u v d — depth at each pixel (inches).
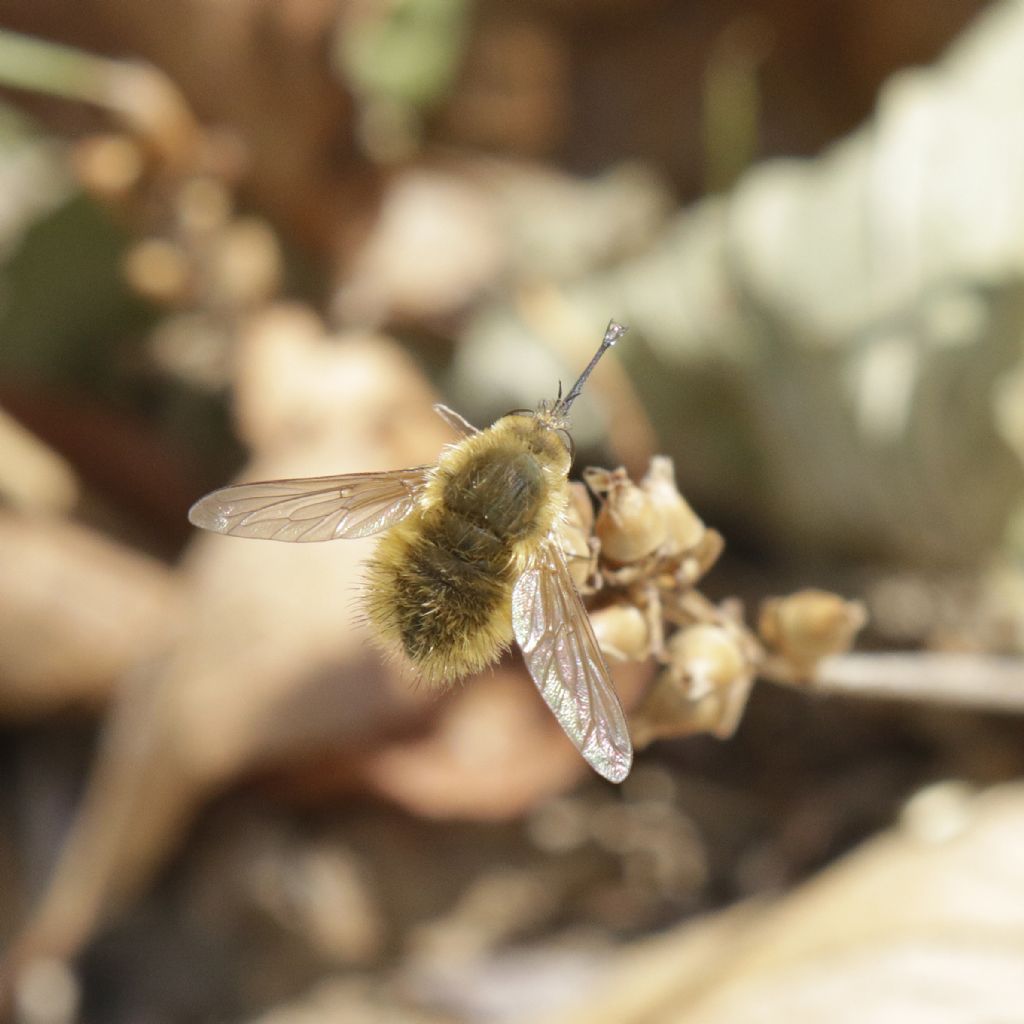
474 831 5.3
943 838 4.8
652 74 6.6
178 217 5.7
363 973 5.2
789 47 6.6
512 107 6.5
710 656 3.9
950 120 5.5
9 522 5.2
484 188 6.2
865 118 6.6
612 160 6.5
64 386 5.8
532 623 4.0
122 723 5.1
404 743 5.2
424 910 5.2
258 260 5.8
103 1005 5.2
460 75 6.4
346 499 4.2
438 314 5.7
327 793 5.3
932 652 5.4
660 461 3.9
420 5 6.2
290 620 5.1
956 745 5.4
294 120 5.8
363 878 5.2
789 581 5.6
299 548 5.2
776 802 5.4
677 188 6.5
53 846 5.2
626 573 3.9
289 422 5.5
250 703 5.1
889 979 4.5
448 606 4.0
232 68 5.8
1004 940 4.5
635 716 3.9
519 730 5.3
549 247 6.0
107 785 5.1
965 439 5.3
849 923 4.6
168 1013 5.2
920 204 5.4
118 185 5.7
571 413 5.6
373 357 5.6
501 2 6.5
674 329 5.6
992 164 5.4
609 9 6.7
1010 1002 4.4
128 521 5.4
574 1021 4.8
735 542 5.7
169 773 5.1
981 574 5.4
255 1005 5.2
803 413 5.5
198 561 5.2
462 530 4.0
